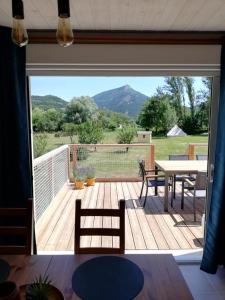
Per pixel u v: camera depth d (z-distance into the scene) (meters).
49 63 2.47
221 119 2.41
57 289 1.19
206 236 2.59
